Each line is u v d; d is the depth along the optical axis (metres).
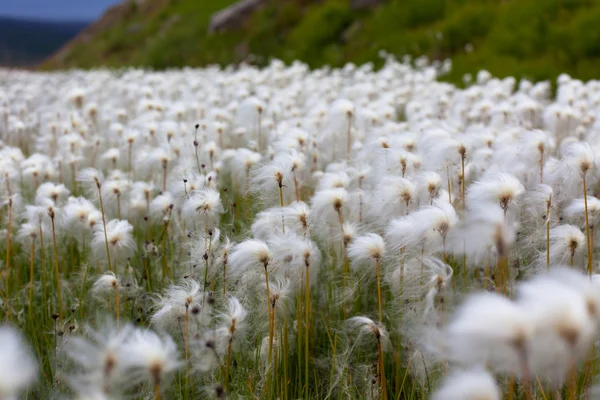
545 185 2.13
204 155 3.29
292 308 2.13
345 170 2.82
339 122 3.60
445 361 1.71
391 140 2.95
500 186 1.68
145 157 3.52
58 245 2.82
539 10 9.37
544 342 0.97
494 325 0.93
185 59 15.67
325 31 12.59
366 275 2.17
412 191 2.08
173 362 1.22
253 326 1.99
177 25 18.80
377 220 2.29
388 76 7.48
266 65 13.01
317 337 2.33
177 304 1.83
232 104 5.09
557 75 7.76
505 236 1.60
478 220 1.63
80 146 3.85
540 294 0.97
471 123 4.87
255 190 2.43
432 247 1.91
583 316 0.94
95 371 1.23
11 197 2.72
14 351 0.94
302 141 3.05
